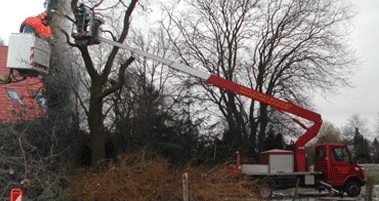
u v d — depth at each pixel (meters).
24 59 13.70
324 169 20.69
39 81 15.24
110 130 20.56
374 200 17.61
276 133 30.20
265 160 20.09
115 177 12.86
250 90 18.06
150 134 21.14
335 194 20.47
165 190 12.94
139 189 12.84
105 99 20.72
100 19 14.88
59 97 15.67
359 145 77.06
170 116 23.06
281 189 21.11
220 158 23.31
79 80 17.55
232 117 28.88
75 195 12.66
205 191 12.74
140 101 21.62
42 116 14.37
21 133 12.98
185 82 28.12
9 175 12.27
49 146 14.08
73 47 16.03
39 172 12.62
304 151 19.94
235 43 29.64
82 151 16.53
